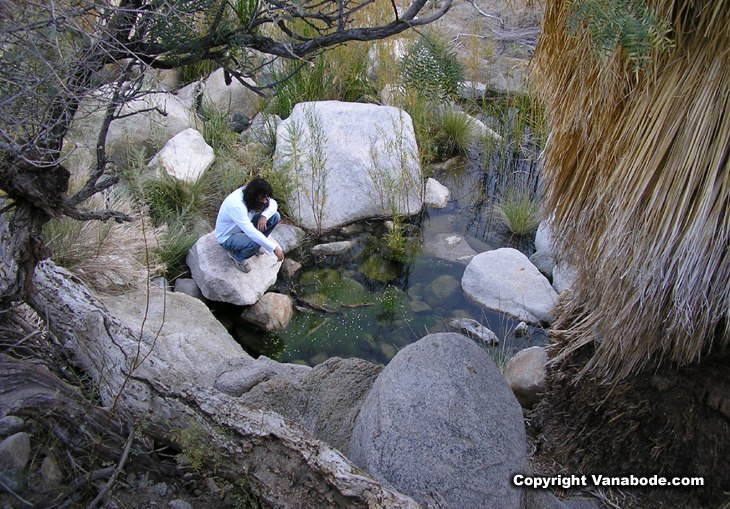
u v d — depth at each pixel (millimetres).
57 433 2178
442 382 2398
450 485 2146
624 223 2502
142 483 2230
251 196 4609
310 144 6133
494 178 6941
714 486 2707
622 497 2906
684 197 2314
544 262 5570
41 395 2211
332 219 6062
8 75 1648
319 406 2830
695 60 2246
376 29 1814
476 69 7648
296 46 1874
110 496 2057
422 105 6984
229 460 2223
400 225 6195
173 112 6227
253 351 4684
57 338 2656
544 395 3461
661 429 2830
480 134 7391
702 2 2111
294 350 4707
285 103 6844
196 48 1849
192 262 5090
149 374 2381
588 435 3082
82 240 4051
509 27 8328
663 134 2344
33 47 1514
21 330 2611
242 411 2303
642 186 2400
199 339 3744
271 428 2234
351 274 5547
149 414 2320
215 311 4941
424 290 5371
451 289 5375
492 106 7855
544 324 4938
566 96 2650
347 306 5168
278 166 6082
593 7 1790
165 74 6980
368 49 7281
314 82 7055
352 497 2018
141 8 1754
